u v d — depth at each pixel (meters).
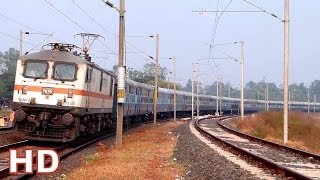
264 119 50.41
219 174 13.73
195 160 17.47
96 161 18.09
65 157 20.08
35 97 23.36
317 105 138.25
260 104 113.62
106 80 29.28
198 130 37.22
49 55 23.78
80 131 24.55
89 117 26.52
